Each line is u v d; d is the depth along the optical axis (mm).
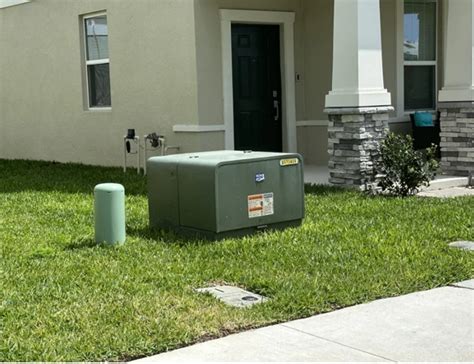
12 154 16234
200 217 7129
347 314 5141
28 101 15555
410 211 8422
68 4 14141
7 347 4438
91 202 9492
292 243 6953
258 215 7305
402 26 12500
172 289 5605
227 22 11781
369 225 7727
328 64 12438
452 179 10727
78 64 14086
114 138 13438
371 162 9812
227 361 4320
